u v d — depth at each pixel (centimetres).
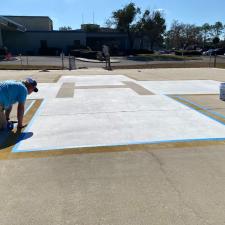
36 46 4541
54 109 598
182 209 236
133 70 1747
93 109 594
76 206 241
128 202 246
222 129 455
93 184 277
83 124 484
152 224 217
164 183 279
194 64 2531
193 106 627
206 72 1551
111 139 407
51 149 370
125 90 850
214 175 295
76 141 400
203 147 375
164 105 635
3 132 440
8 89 415
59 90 856
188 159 336
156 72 1565
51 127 468
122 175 296
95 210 235
